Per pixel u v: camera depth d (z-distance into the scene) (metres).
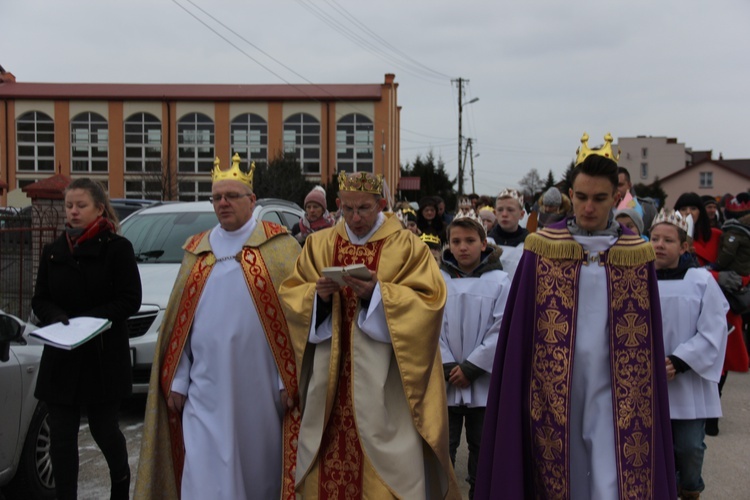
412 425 3.46
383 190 3.70
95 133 37.12
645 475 2.86
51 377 3.88
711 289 3.98
